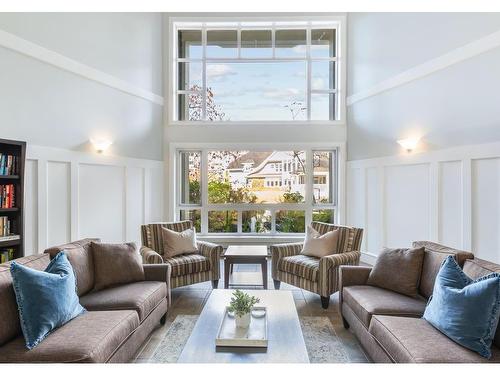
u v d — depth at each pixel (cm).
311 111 591
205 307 244
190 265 380
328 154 590
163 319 307
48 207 386
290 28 590
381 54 487
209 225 595
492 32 333
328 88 595
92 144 444
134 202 515
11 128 344
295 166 589
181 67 599
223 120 591
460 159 371
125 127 497
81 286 261
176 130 580
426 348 177
